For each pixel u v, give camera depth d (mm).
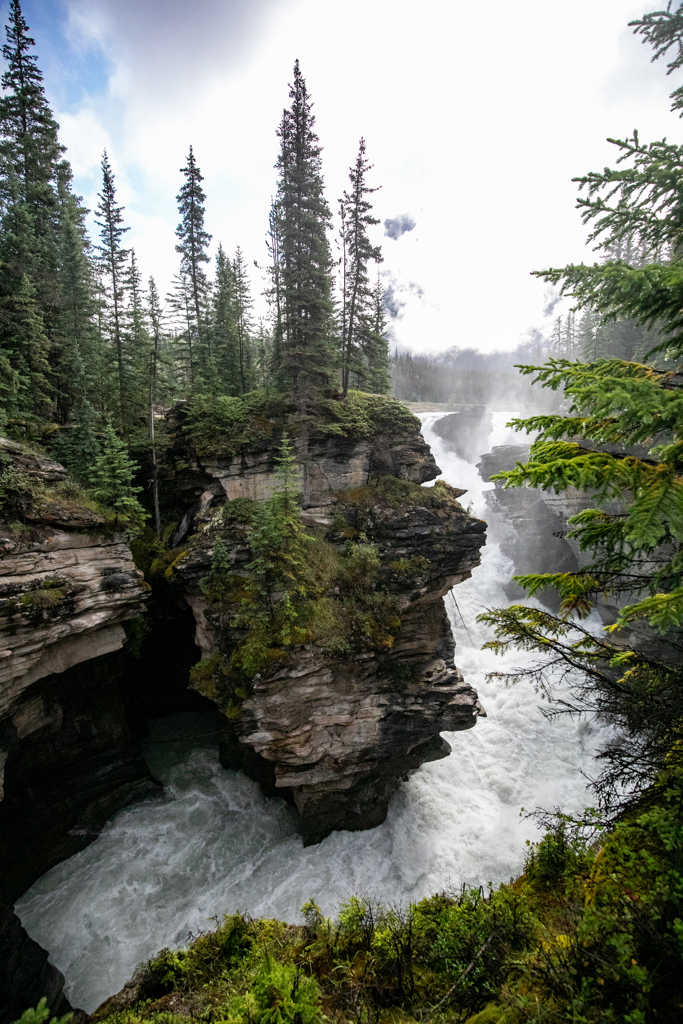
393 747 22234
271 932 11469
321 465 27078
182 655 28594
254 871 20719
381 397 30016
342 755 21188
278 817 23359
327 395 28422
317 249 25156
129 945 17531
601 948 5676
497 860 21688
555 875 9453
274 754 20391
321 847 21969
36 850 19828
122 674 24562
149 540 27094
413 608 24875
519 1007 5824
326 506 26641
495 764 27234
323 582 23250
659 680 6367
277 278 28500
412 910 10570
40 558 18172
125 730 24188
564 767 26516
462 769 27016
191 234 33062
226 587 22938
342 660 21375
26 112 28062
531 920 8203
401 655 23984
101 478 22438
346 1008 7742
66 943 17516
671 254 6133
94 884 19797
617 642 29828
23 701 18625
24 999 14586
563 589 6492
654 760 6293
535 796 25156
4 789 18828
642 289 5090
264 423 26750
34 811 19953
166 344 33438
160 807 23812
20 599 16766
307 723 20750
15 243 23500
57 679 20422
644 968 5094
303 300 25094
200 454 26359
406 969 8406
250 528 24188
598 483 4848
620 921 5617
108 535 21203
